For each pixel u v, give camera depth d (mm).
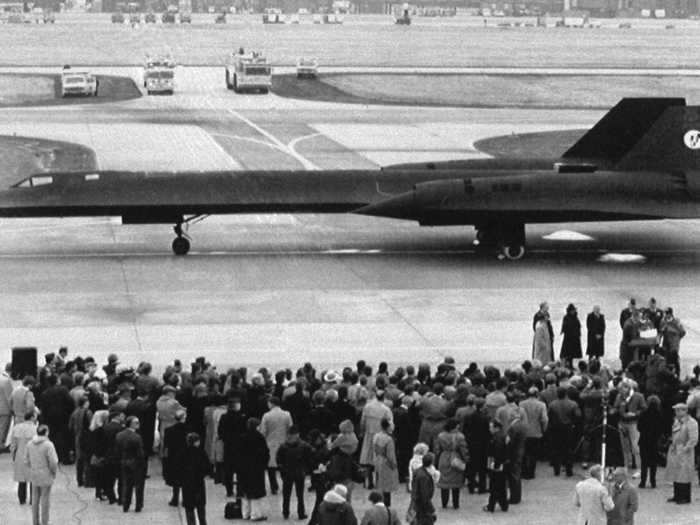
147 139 98312
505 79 160250
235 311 49000
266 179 59344
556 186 58031
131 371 32938
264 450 27766
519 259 58938
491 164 62031
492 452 28391
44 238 63000
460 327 47031
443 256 59562
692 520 28141
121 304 49906
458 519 28188
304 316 48344
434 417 29812
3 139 97000
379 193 59062
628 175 58812
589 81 158875
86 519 27859
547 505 29172
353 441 27203
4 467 31547
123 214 58219
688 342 45062
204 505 27031
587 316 46750
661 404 32031
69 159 86500
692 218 56812
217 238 63406
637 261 58750
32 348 37438
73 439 31969
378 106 128500
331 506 23000
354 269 56656
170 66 141875
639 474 31609
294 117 116562
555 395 32000
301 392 30656
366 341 45062
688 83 157875
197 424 30953
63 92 133000
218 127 107438
